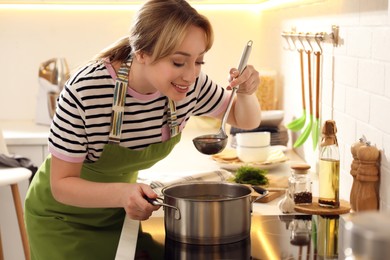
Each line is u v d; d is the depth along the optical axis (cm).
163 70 171
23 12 408
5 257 359
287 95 337
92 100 186
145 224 190
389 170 187
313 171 278
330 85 254
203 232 167
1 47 410
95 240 213
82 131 188
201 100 217
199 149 207
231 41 418
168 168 279
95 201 180
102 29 412
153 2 172
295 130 293
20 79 413
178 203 168
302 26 300
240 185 181
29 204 225
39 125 394
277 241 169
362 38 212
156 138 202
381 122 194
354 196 200
